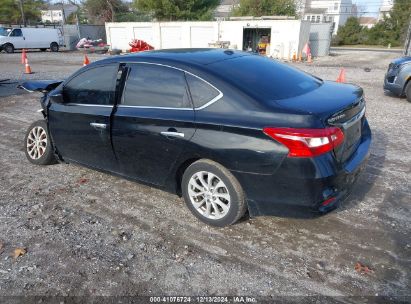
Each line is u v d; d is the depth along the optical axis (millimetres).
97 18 50469
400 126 6918
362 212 3756
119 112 3820
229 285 2805
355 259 3041
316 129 2812
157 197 4215
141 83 3725
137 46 25484
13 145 6168
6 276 2953
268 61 4016
